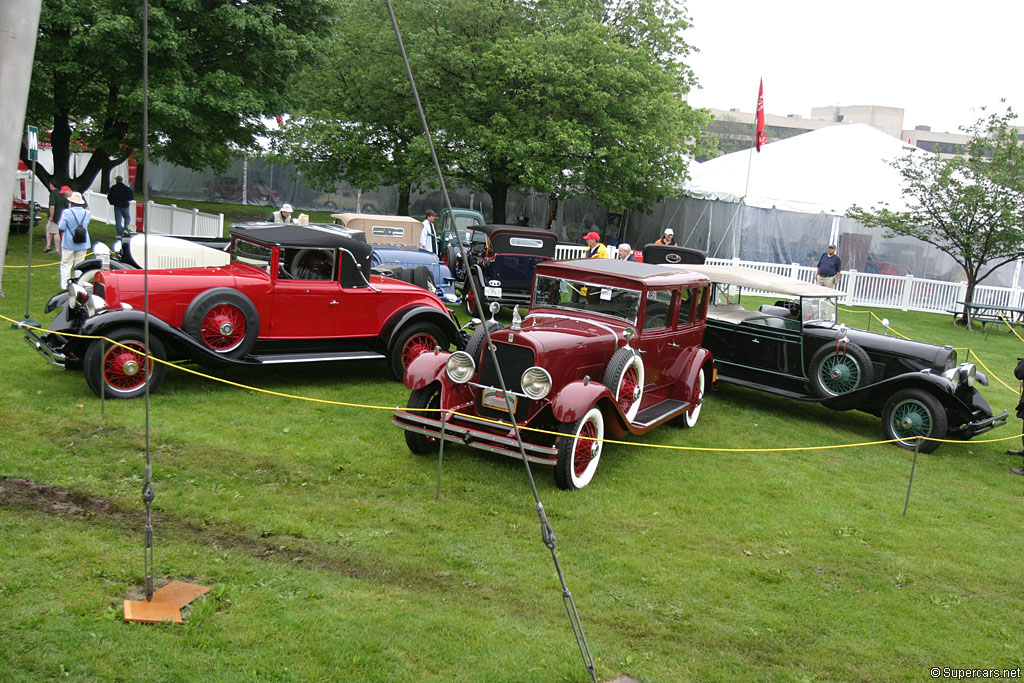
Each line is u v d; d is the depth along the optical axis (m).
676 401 8.61
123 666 3.71
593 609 4.70
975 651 4.57
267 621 4.22
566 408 6.39
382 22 21.95
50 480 5.77
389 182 23.92
